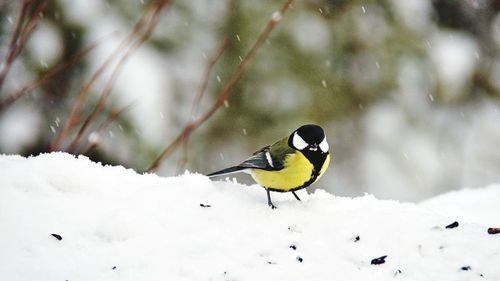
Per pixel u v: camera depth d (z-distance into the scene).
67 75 13.23
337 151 16.52
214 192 6.96
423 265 5.67
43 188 6.52
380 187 16.66
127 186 6.88
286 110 15.68
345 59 16.25
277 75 15.67
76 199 6.45
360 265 5.68
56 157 7.11
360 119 16.39
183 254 5.71
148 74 13.45
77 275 5.35
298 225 6.29
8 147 13.09
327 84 16.00
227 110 15.45
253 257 5.74
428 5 17.27
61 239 5.79
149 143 13.27
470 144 18.12
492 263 5.65
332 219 6.41
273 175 7.04
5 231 5.80
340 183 16.67
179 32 15.02
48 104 13.15
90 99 12.92
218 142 15.45
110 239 5.89
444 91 16.91
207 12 15.41
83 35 13.42
